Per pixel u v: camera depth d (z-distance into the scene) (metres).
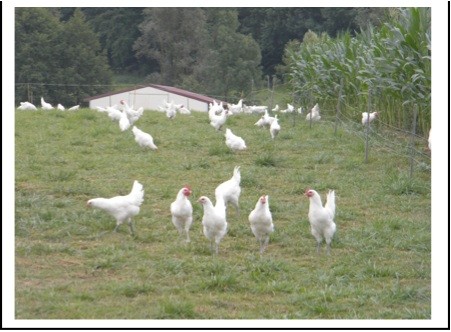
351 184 14.30
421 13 18.11
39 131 19.67
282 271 9.10
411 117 19.89
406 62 18.38
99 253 9.59
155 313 7.64
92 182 13.86
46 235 10.38
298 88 29.38
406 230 11.23
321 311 7.86
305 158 16.69
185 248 9.89
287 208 12.41
